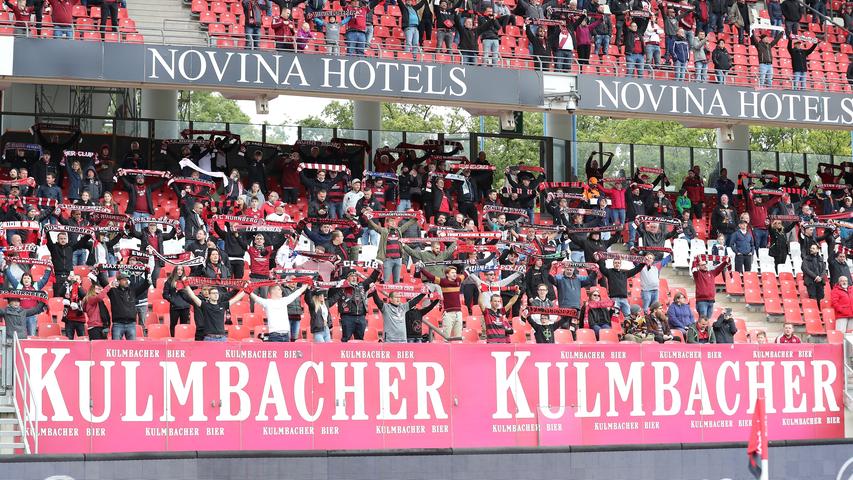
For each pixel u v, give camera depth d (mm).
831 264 73938
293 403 49562
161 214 81938
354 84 75062
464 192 81750
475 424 51500
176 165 84438
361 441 50094
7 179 78750
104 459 45906
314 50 79688
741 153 100375
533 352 52688
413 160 85062
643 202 83125
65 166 75188
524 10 85688
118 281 54781
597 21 84750
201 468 47312
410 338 57406
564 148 94750
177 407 48156
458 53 81750
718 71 85938
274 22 76250
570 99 79000
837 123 85062
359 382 50375
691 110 81938
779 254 79125
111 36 76312
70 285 57594
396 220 66625
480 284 61312
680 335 63375
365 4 81938
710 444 53844
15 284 57375
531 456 50844
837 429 57094
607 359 53656
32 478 44719
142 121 88625
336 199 75938
